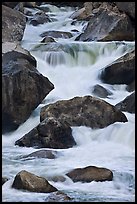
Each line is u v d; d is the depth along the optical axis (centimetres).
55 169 1190
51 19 2891
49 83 1648
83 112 1505
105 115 1506
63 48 2041
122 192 1087
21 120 1573
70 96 1811
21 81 1570
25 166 1226
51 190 1059
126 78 1841
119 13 2348
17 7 2945
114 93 1823
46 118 1447
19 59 1670
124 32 2273
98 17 2389
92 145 1436
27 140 1429
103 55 2078
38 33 2630
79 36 2409
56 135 1416
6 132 1568
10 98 1556
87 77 1942
